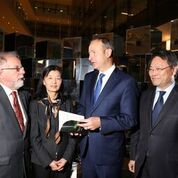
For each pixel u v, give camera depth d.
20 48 6.71
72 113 2.45
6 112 2.11
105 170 2.34
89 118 2.22
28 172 2.38
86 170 2.41
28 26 16.80
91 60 2.35
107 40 2.33
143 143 2.25
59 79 2.61
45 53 6.66
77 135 2.39
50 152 2.51
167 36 7.00
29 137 2.50
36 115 2.54
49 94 2.62
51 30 17.09
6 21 14.41
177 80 2.38
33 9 15.89
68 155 2.55
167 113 2.12
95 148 2.35
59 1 15.96
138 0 8.96
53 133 2.54
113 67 2.40
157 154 2.13
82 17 15.23
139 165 2.26
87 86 2.53
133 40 4.95
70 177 2.69
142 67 4.94
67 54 6.27
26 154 2.34
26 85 6.34
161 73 2.14
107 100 2.30
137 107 2.34
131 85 2.30
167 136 2.10
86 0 14.59
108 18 11.79
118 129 2.22
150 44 4.68
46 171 2.52
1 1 11.04
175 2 6.70
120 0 10.41
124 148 2.48
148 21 8.08
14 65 2.18
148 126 2.22
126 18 9.92
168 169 2.09
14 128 2.12
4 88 2.20
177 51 4.00
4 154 2.06
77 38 6.13
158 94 2.26
